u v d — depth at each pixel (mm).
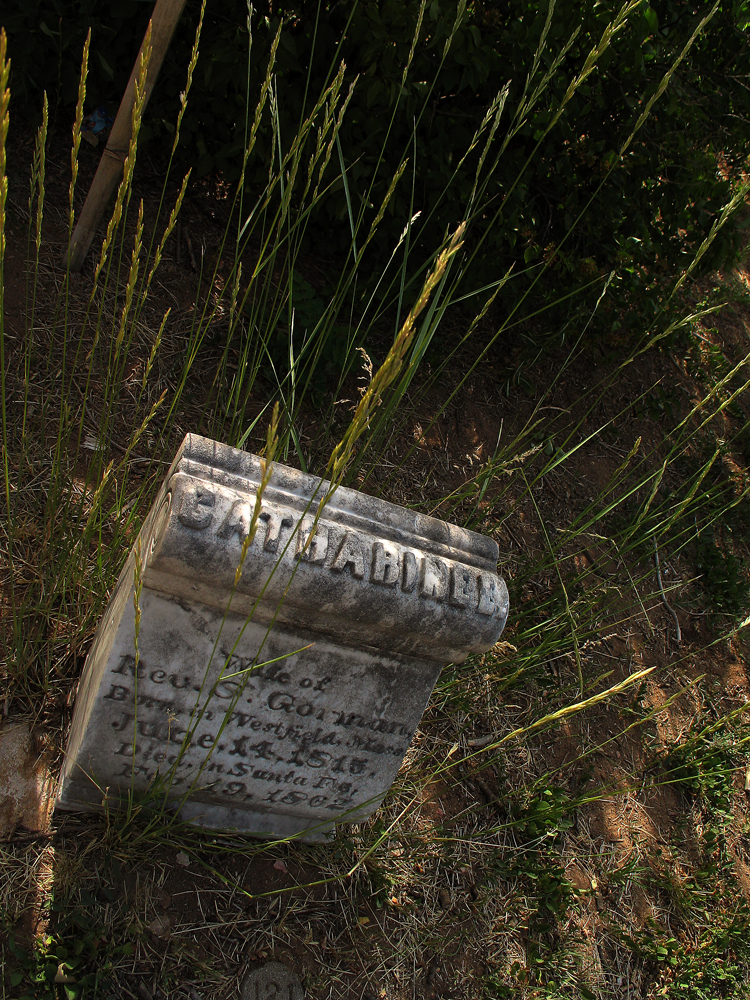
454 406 3902
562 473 4098
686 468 4684
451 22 2951
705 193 3816
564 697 3312
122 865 2088
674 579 4168
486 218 3580
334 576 1751
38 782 2090
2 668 2209
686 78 3787
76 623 2369
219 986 2057
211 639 1831
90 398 2846
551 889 2709
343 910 2352
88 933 1920
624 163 3650
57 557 2379
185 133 3342
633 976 2824
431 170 3400
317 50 3188
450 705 2914
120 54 3162
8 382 2719
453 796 2809
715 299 5324
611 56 3201
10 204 3047
